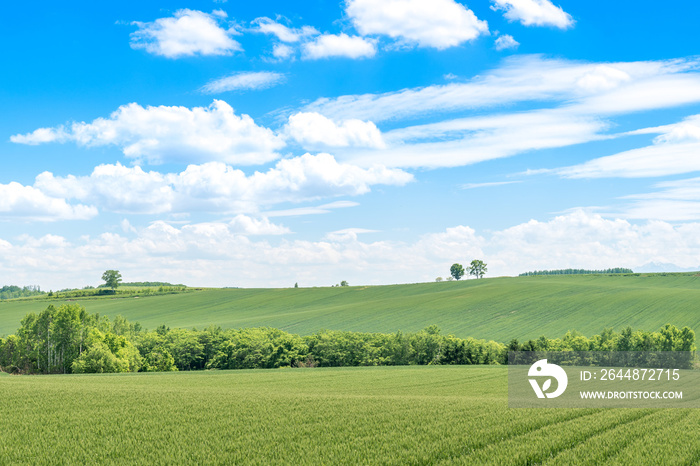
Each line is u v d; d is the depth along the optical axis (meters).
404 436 19.31
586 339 94.88
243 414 25.36
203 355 107.69
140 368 100.88
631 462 15.05
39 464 15.97
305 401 30.42
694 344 89.50
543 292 139.75
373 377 62.88
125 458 16.70
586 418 22.27
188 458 16.50
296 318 136.62
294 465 15.38
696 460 15.40
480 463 15.09
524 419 22.23
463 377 61.19
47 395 33.47
